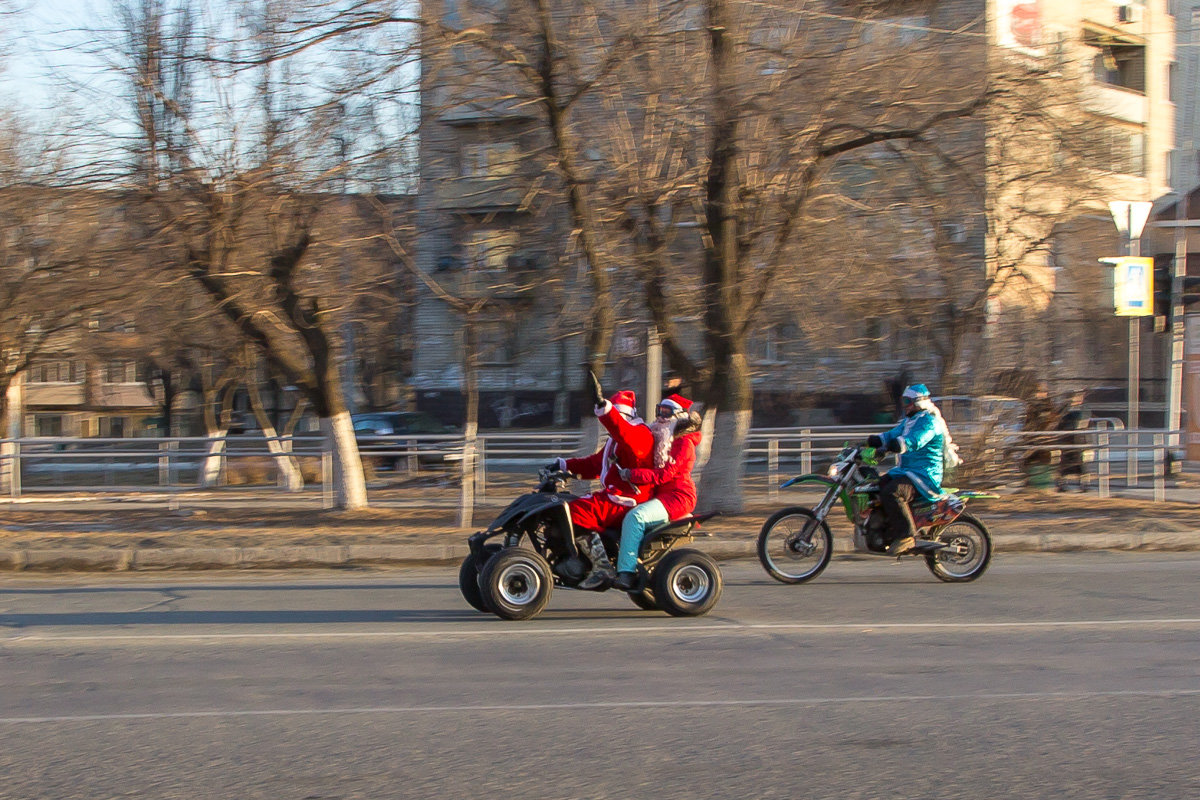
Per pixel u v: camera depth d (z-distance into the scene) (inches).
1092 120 658.8
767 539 432.1
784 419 1216.2
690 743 218.1
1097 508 631.8
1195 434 835.4
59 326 774.5
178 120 563.8
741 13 553.3
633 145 575.2
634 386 797.9
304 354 934.4
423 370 1095.0
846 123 544.7
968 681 269.1
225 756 211.0
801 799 186.5
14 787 193.6
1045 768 202.5
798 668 283.4
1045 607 376.5
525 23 538.3
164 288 638.5
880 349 870.4
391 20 518.6
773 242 600.4
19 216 642.8
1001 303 784.3
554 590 417.4
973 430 681.0
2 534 567.2
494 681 270.4
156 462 692.7
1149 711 241.1
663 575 349.1
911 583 435.2
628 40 532.4
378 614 370.0
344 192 579.2
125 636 331.0
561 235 582.2
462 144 583.5
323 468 674.8
